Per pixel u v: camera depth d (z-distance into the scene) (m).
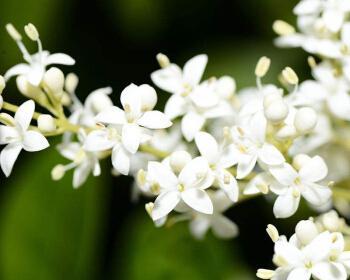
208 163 0.17
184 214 0.19
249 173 0.17
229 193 0.17
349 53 0.18
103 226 0.20
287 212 0.17
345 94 0.18
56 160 0.20
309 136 0.19
